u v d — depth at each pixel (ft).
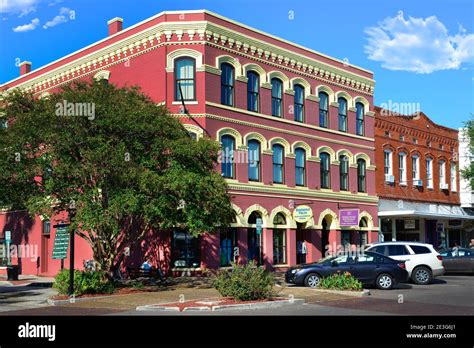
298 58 109.81
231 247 94.84
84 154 63.77
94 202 65.36
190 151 67.92
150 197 65.62
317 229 110.52
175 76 92.94
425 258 80.43
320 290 65.26
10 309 56.39
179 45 93.25
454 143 152.87
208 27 93.35
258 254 99.40
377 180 127.44
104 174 65.10
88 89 70.03
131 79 97.50
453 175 151.84
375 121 128.36
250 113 99.50
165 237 89.97
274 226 102.01
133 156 67.92
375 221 124.16
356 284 64.95
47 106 67.10
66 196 66.59
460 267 98.94
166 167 69.21
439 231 142.72
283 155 105.60
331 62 117.60
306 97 111.34
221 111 94.58
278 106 106.42
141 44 96.43
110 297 63.41
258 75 102.89
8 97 70.54
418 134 140.87
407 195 135.03
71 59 108.17
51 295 69.97
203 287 74.18
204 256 89.97
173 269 89.30
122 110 66.33
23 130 65.46
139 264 92.79
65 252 68.69
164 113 71.41
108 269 71.87
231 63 97.71
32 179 68.95
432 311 49.85
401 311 49.96
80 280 64.69
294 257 104.53
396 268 71.72
